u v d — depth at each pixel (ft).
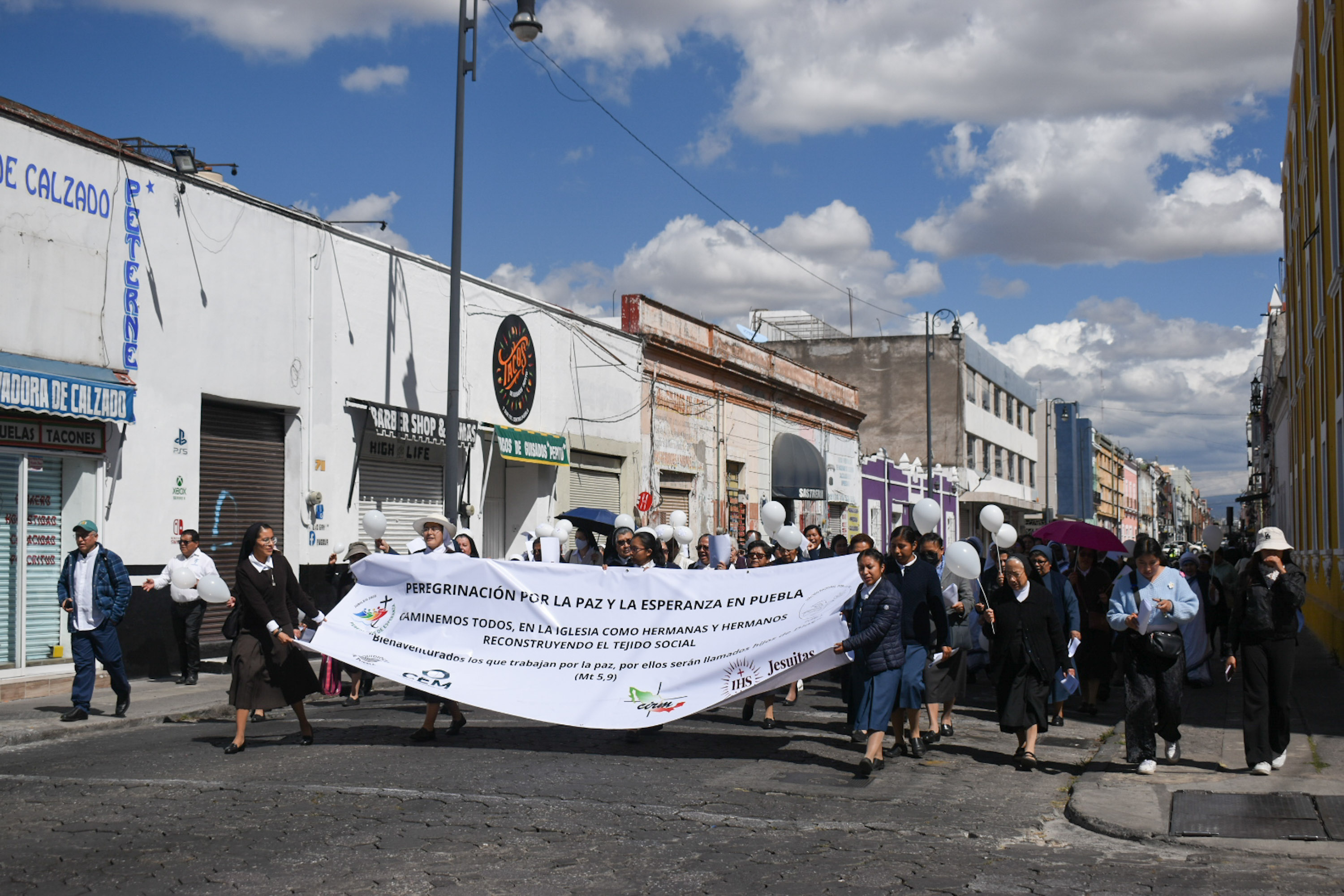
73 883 19.10
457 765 29.50
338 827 22.76
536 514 74.13
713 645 33.06
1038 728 30.60
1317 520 80.02
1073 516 298.15
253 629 31.86
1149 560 29.73
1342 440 62.69
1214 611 49.49
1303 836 22.76
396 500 63.00
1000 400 211.61
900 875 19.94
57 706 40.37
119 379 45.60
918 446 176.55
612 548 43.68
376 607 33.68
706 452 98.48
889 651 29.45
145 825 22.91
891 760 31.40
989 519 39.83
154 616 47.60
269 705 31.81
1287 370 115.65
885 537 149.89
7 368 40.45
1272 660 28.91
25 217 42.50
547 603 33.68
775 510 45.21
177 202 49.14
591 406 80.59
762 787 27.37
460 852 21.07
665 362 91.97
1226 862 21.20
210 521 51.47
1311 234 80.64
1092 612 42.75
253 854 20.84
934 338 177.47
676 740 34.01
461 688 32.94
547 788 26.58
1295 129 97.09
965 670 41.14
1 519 42.86
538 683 33.12
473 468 67.77
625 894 18.65
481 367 68.39
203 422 51.42
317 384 56.70
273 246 54.24
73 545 45.37
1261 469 233.35
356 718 38.93
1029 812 25.41
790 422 119.55
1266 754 28.91
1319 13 73.15
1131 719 29.58
